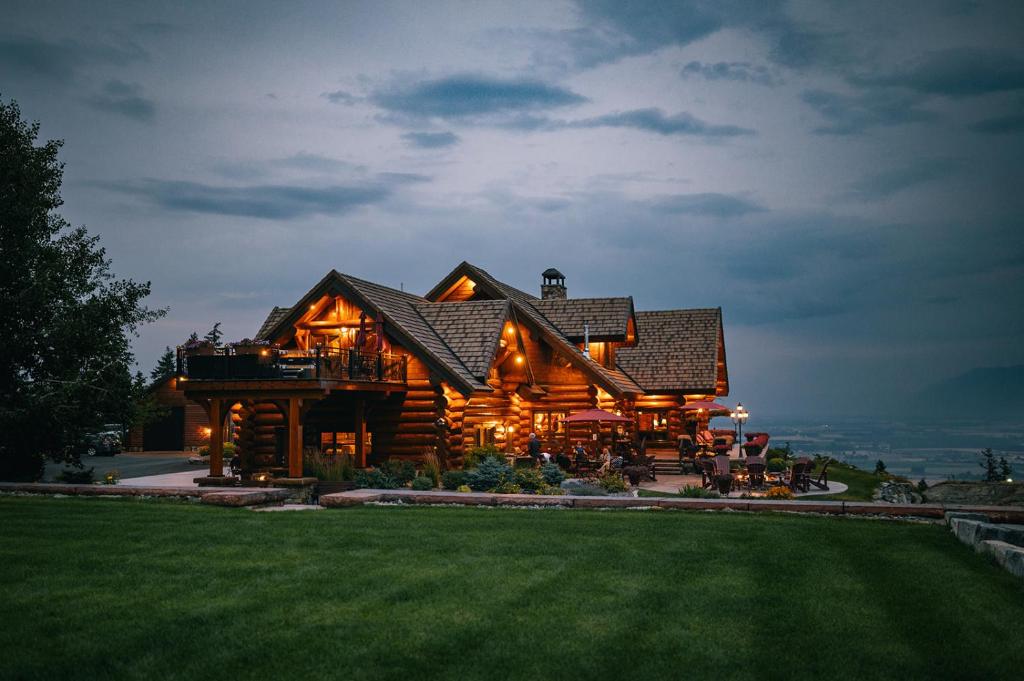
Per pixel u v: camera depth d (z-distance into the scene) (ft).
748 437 128.06
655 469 108.88
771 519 49.16
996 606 29.86
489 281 117.29
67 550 38.09
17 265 81.46
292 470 81.10
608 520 47.55
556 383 112.57
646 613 28.60
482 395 95.86
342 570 34.37
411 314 100.17
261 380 81.92
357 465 88.43
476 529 44.45
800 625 27.55
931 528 46.80
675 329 142.92
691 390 131.95
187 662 23.50
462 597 30.30
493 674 22.86
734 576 34.17
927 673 23.35
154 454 159.33
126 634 25.67
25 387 80.33
